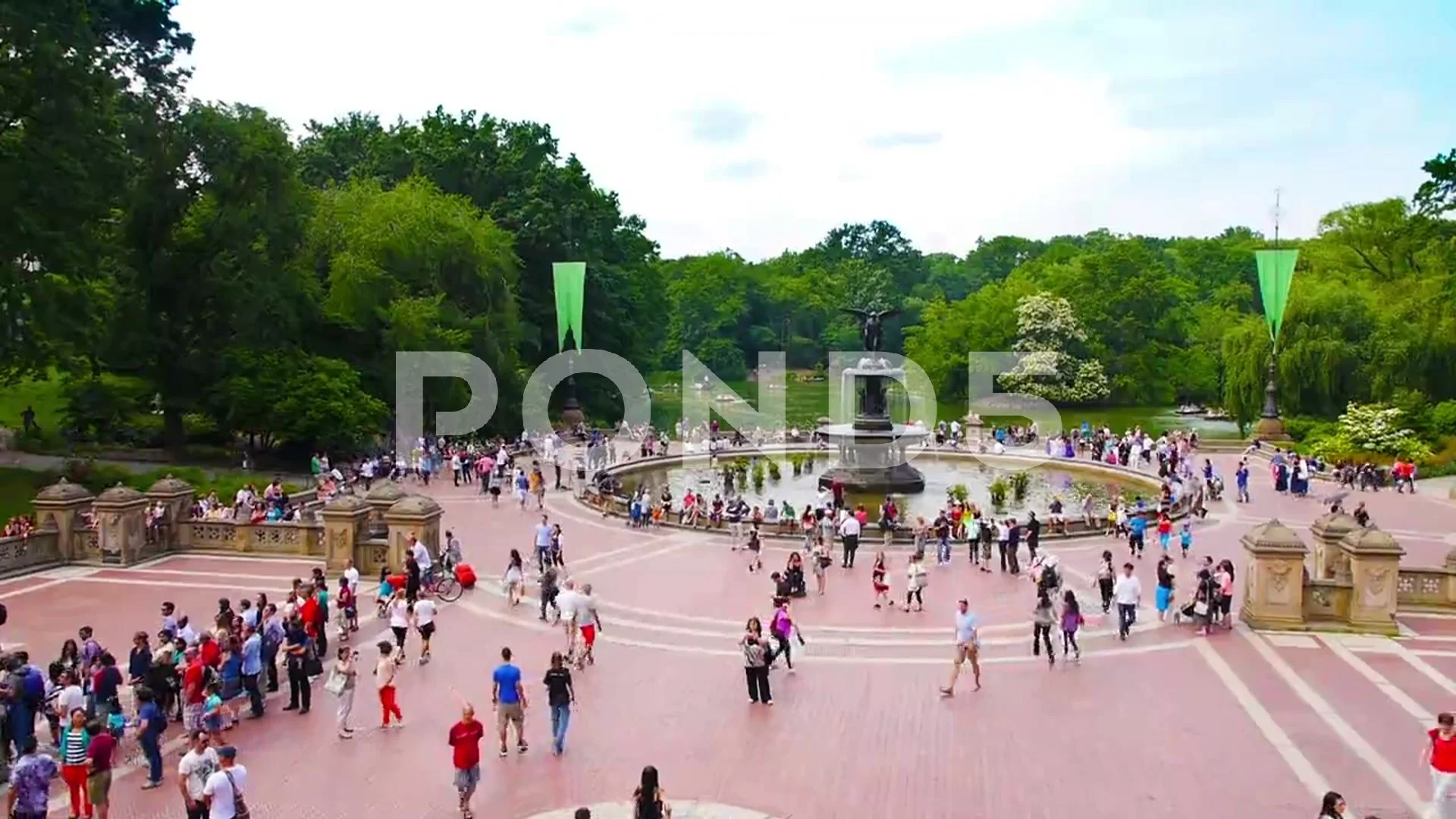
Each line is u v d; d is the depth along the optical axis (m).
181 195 54.25
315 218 65.06
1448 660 24.59
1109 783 17.77
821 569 31.44
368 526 34.34
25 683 18.39
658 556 36.25
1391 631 26.64
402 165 87.56
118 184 46.19
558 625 27.70
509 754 19.00
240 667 21.08
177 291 56.47
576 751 19.14
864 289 162.12
